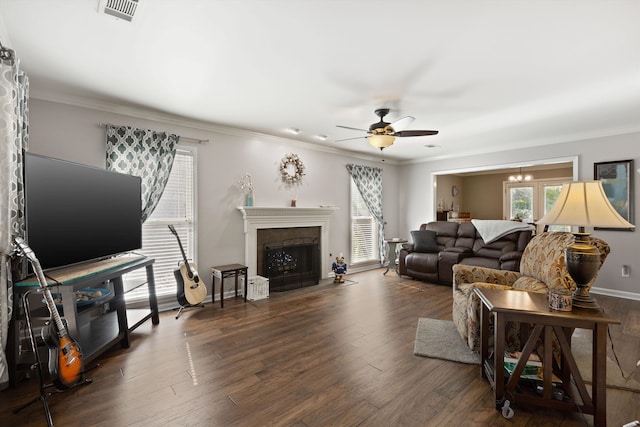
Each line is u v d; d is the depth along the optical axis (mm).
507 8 1824
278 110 3654
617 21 1938
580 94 3143
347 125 4285
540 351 2287
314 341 2867
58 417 1810
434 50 2309
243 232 4547
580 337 2980
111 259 3033
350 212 6172
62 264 2428
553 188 7973
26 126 2395
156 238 3811
